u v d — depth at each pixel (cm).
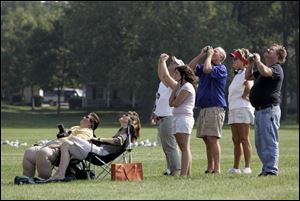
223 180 4528
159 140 5497
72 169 4925
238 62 5241
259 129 4775
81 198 3825
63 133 5288
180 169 5212
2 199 3875
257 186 4175
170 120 5194
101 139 5028
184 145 4950
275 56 4775
